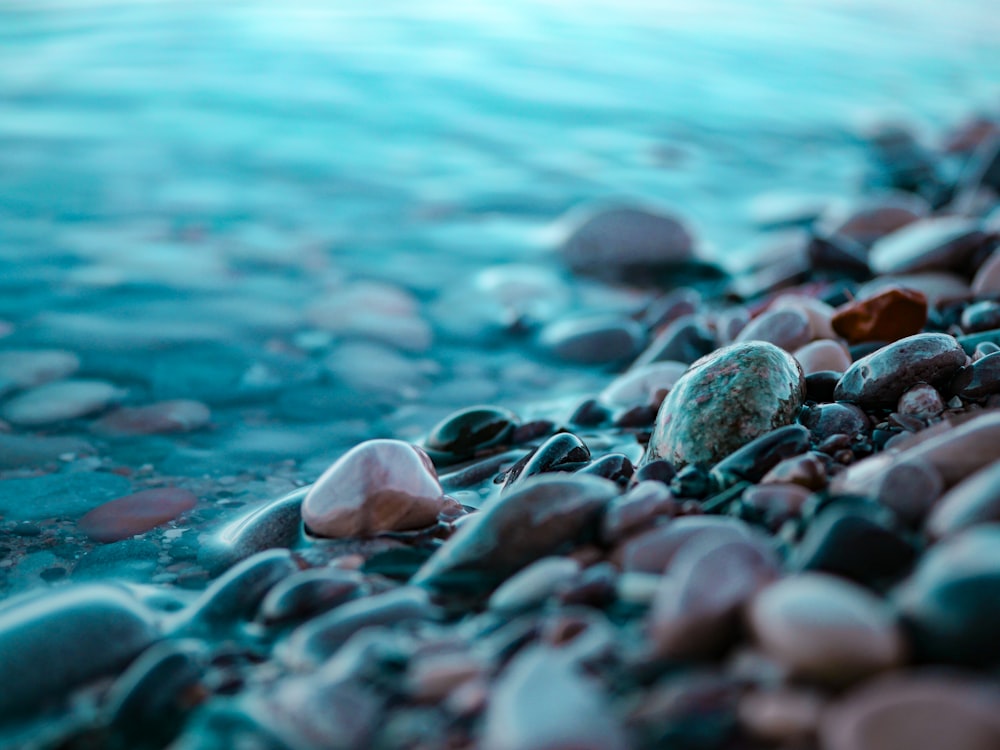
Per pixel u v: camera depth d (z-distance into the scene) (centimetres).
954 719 41
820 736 44
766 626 47
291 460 73
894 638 47
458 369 86
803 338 72
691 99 225
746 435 61
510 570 56
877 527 51
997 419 55
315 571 57
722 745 46
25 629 53
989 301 79
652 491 57
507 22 304
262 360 85
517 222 133
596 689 47
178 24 265
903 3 455
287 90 199
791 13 390
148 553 63
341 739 48
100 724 51
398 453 62
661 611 49
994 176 136
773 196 152
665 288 109
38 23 259
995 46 348
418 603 54
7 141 152
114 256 105
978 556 47
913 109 238
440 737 48
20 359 83
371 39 259
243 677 52
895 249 94
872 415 64
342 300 95
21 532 64
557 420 76
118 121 168
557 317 97
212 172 143
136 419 76
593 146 178
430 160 160
